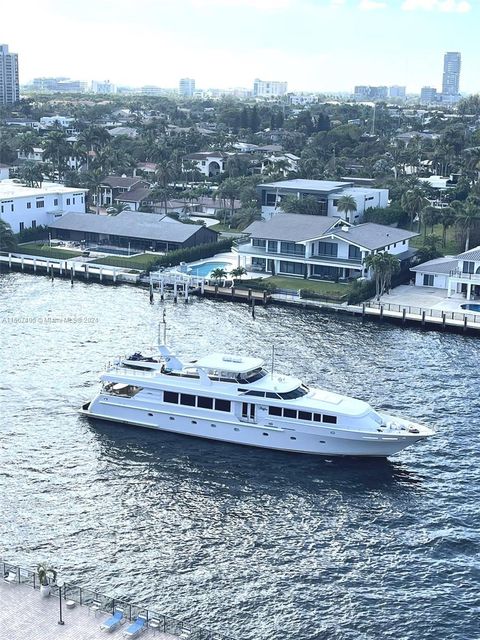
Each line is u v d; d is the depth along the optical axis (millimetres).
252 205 196875
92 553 60469
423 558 60625
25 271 158625
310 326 123188
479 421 85562
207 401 80938
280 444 79125
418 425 78750
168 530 64000
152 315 126438
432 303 134375
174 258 159500
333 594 56281
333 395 81312
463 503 69062
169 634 49688
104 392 85125
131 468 74562
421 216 182125
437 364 104562
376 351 110000
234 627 52812
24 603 51625
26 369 98812
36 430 81750
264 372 83688
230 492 70688
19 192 185750
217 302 138000
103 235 175000
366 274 146125
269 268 155750
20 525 63844
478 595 56375
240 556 60688
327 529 64688
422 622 53594
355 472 75000
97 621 50000
